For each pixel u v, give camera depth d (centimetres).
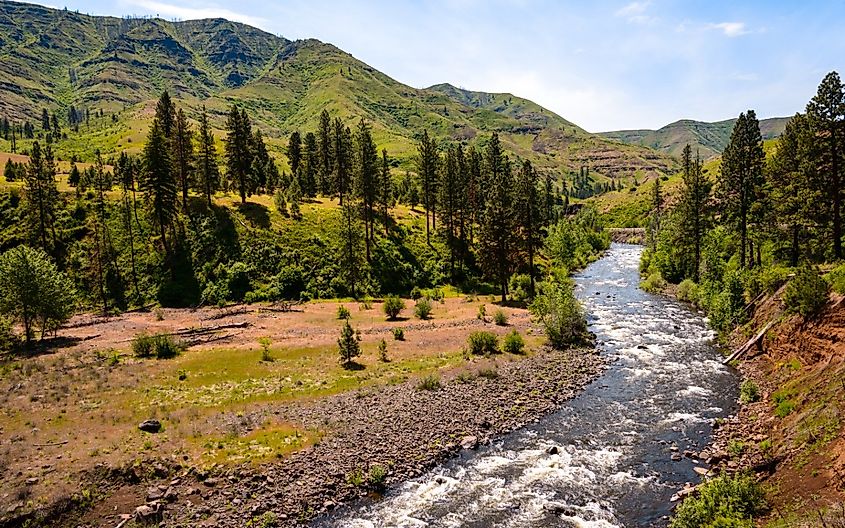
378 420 3034
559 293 5084
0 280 4859
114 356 4447
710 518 1759
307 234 8775
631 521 2042
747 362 3872
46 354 4575
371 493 2311
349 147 10688
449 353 4575
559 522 2058
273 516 2089
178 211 8362
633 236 16325
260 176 11019
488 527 2036
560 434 2933
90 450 2503
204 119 8875
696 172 7662
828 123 4522
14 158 13275
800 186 5003
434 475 2478
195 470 2383
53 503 2058
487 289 8462
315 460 2541
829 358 2802
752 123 6312
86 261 7419
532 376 3919
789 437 2322
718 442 2659
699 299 6450
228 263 7781
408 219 10500
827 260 4709
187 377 3869
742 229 6425
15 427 2784
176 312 6700
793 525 1562
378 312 6712
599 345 4828
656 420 3058
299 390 3550
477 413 3197
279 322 6056
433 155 9919
